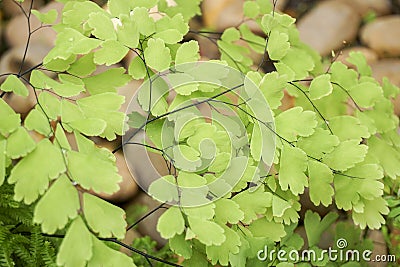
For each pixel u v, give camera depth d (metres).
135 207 0.61
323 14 0.90
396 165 0.43
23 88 0.38
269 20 0.42
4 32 0.81
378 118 0.44
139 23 0.40
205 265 0.40
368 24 0.90
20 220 0.43
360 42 0.89
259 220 0.42
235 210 0.38
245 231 0.41
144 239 0.54
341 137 0.42
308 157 0.40
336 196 0.41
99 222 0.35
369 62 0.84
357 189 0.40
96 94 0.40
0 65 0.74
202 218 0.37
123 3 0.40
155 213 0.60
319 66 0.48
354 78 0.44
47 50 0.76
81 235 0.35
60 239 0.46
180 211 0.37
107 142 0.65
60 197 0.35
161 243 0.59
